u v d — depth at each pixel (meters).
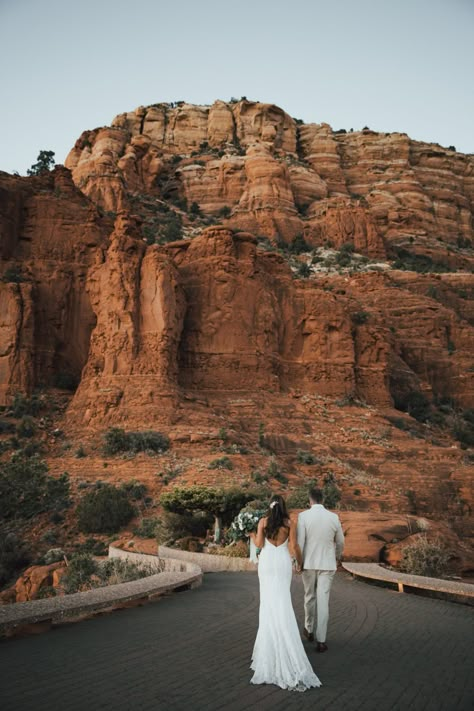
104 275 57.91
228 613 11.98
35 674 7.43
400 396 81.62
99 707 6.27
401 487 50.84
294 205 130.12
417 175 159.38
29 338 60.38
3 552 34.25
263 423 56.00
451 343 95.00
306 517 9.23
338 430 58.50
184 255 65.38
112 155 131.12
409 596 14.55
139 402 52.09
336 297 70.81
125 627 10.46
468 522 49.19
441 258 132.12
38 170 105.56
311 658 8.42
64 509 39.09
